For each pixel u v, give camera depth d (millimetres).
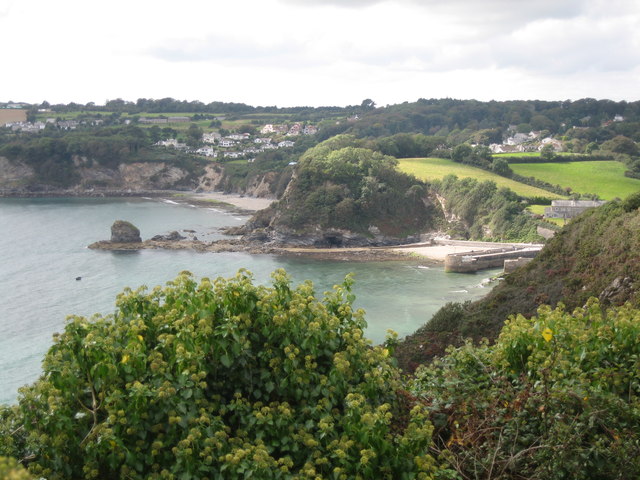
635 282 36375
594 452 7215
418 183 133375
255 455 6250
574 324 9477
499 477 7227
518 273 46938
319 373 8062
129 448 6598
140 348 7246
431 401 9086
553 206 109438
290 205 119000
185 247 103125
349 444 6742
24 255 93562
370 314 63938
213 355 7414
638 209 42781
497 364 9391
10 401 39562
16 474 4496
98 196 197375
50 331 55062
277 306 8078
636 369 8352
